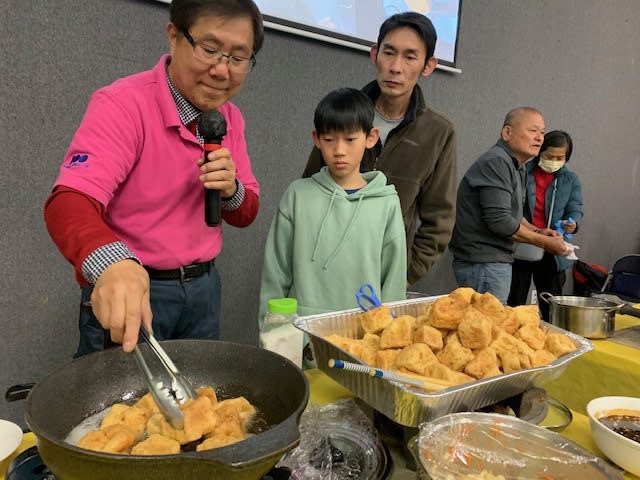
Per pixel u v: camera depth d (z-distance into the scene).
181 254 0.99
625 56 3.75
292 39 1.90
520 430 0.62
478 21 2.59
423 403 0.63
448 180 1.55
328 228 1.26
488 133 2.85
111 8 1.49
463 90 2.63
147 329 0.58
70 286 1.54
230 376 0.63
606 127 3.75
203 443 0.51
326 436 0.66
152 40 1.60
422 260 1.57
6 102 1.35
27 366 1.50
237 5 0.81
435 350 0.77
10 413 1.47
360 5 2.06
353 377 0.71
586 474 0.57
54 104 1.43
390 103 1.50
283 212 1.30
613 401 0.75
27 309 1.47
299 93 1.98
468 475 0.56
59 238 0.67
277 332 0.85
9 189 1.39
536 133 2.04
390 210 1.30
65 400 0.55
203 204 1.00
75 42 1.44
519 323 0.85
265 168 1.96
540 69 3.07
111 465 0.39
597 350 1.13
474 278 2.13
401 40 1.37
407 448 0.66
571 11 3.17
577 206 2.61
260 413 0.58
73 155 0.80
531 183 2.56
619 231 4.13
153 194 0.93
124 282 0.57
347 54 2.10
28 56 1.36
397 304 0.93
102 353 0.60
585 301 1.30
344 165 1.22
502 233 2.01
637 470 0.63
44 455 0.42
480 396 0.69
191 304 1.03
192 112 0.94
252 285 2.03
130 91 0.88
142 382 0.62
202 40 0.82
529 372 0.71
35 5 1.35
